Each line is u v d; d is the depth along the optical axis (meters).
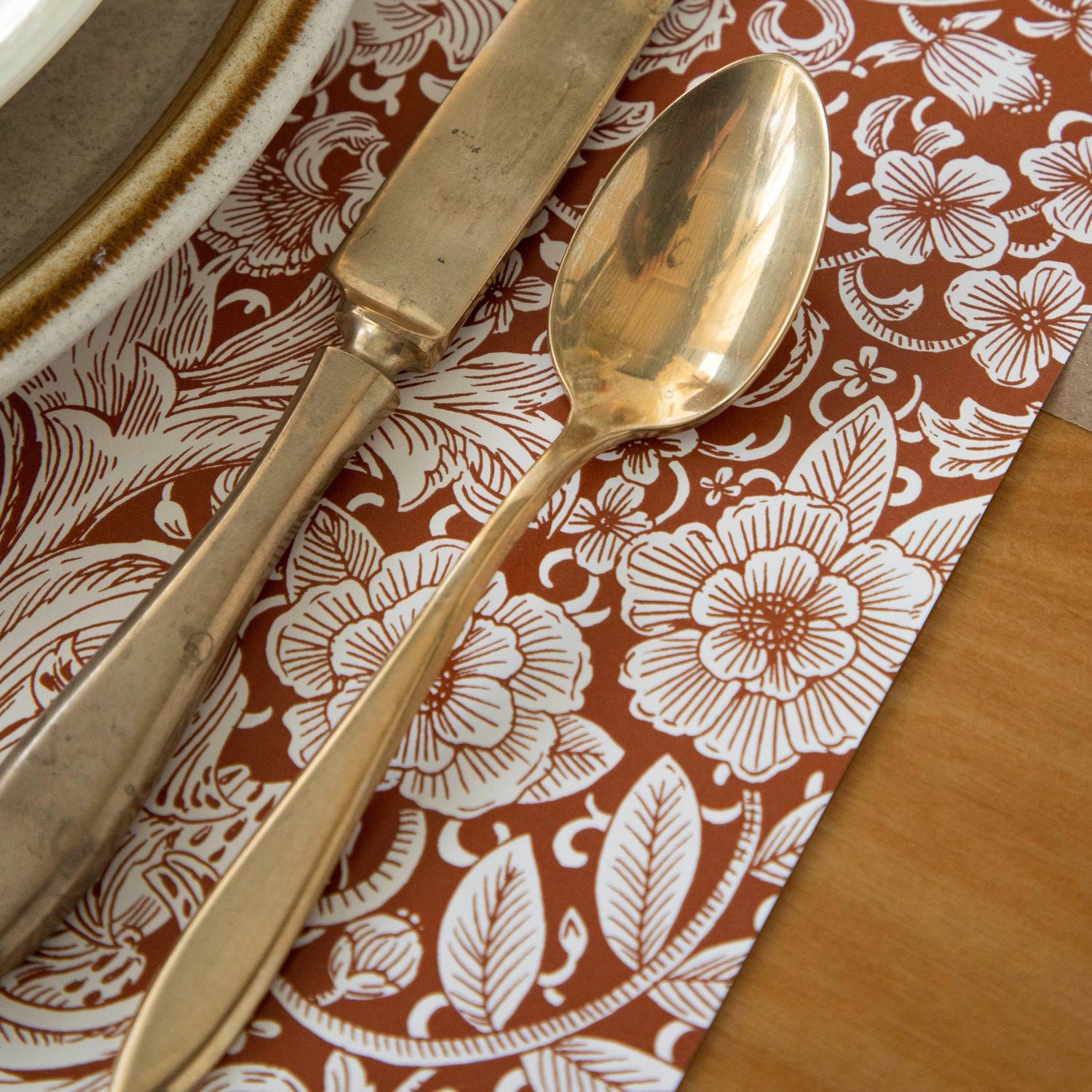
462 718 0.34
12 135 0.34
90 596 0.36
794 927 0.31
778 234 0.38
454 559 0.37
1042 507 0.36
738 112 0.39
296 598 0.36
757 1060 0.30
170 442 0.39
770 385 0.39
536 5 0.44
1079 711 0.33
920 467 0.37
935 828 0.32
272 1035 0.30
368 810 0.33
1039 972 0.30
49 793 0.30
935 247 0.41
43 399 0.39
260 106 0.33
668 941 0.31
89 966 0.31
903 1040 0.30
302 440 0.35
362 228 0.38
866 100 0.44
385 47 0.46
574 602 0.36
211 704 0.34
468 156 0.40
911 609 0.35
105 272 0.30
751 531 0.36
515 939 0.31
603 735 0.34
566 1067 0.30
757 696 0.34
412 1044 0.30
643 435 0.37
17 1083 0.29
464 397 0.39
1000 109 0.43
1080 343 0.39
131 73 0.35
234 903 0.29
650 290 0.39
